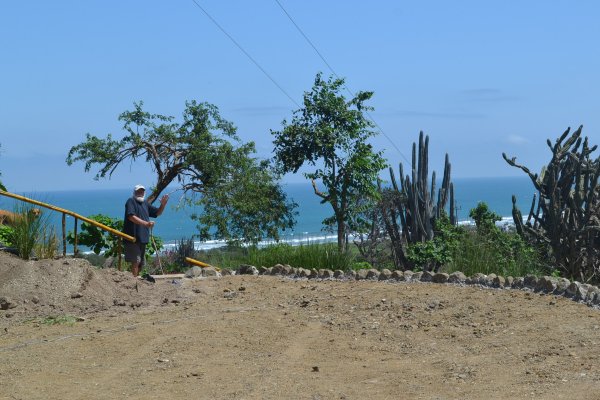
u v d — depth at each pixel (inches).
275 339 333.1
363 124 781.3
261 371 284.7
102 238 581.9
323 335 340.5
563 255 587.2
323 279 472.4
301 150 783.1
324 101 786.2
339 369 287.3
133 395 257.1
